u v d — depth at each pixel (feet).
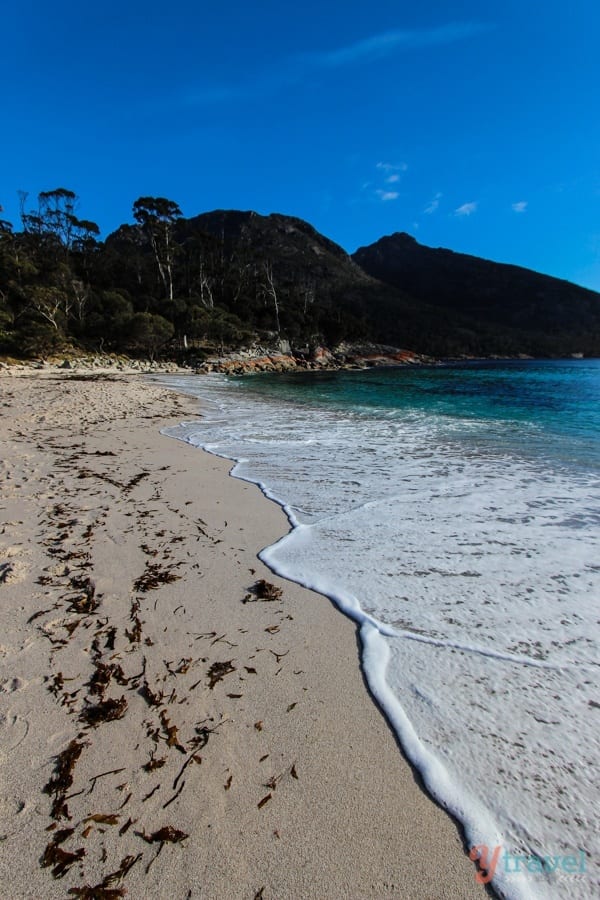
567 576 11.05
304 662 8.09
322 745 6.32
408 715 6.83
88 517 15.15
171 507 16.30
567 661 8.02
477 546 12.81
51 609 9.68
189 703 7.12
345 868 4.79
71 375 96.27
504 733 6.50
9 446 26.21
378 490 18.19
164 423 36.78
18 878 4.69
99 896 4.51
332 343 221.05
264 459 23.76
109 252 211.82
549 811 5.39
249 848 4.98
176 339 158.51
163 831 5.16
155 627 9.11
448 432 32.40
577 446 26.94
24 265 145.07
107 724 6.70
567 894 4.55
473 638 8.69
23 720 6.73
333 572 11.37
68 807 5.43
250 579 11.07
